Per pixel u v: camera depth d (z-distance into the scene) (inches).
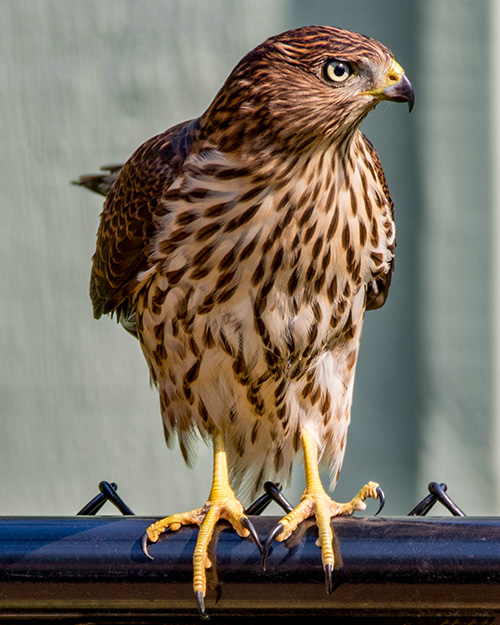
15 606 184.5
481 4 425.7
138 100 433.7
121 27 432.5
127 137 434.9
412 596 179.8
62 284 447.2
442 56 427.8
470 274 439.2
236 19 427.5
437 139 432.1
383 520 184.7
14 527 184.7
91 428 447.2
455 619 187.3
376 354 442.9
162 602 184.5
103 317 448.8
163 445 447.8
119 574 182.4
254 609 187.5
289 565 182.9
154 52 431.5
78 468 447.2
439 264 438.9
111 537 184.1
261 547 184.5
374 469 442.9
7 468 446.6
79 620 190.7
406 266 438.3
